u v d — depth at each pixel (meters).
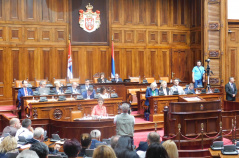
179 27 17.89
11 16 15.22
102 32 16.73
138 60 17.30
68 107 10.68
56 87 12.38
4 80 15.03
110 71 16.83
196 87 15.58
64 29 16.11
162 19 17.72
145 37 17.44
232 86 14.03
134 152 4.59
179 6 17.88
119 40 17.03
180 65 17.86
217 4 16.03
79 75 16.38
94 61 16.58
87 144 5.75
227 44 16.20
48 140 7.71
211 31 16.09
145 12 17.45
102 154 3.40
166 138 8.88
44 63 15.79
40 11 15.72
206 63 16.05
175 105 8.78
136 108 14.04
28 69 15.48
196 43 17.47
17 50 15.30
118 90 14.37
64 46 16.08
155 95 12.00
